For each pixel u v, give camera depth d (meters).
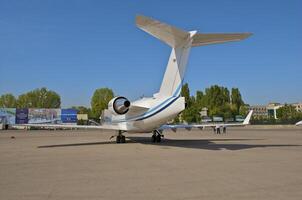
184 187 7.06
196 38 15.22
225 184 7.33
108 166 10.51
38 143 22.84
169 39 15.73
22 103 117.31
